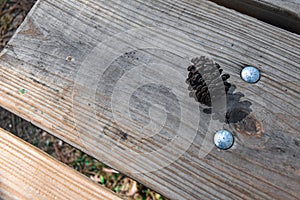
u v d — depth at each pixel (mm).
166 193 507
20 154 559
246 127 521
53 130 546
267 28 576
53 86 560
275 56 557
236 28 577
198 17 584
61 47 579
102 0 600
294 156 506
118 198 530
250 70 544
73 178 543
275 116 525
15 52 586
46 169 549
